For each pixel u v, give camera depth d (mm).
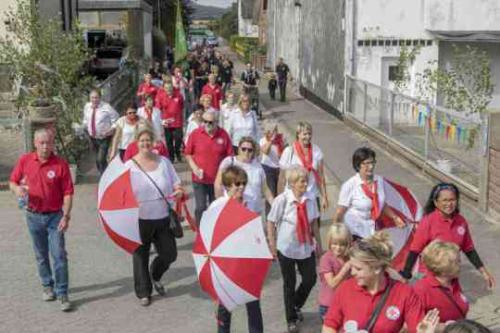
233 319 7566
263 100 30828
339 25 23516
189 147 9945
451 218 6395
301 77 32906
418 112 15078
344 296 4531
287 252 6965
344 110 22875
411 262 6477
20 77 16141
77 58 15922
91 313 7738
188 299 8141
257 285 6129
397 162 16016
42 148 7504
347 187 7363
